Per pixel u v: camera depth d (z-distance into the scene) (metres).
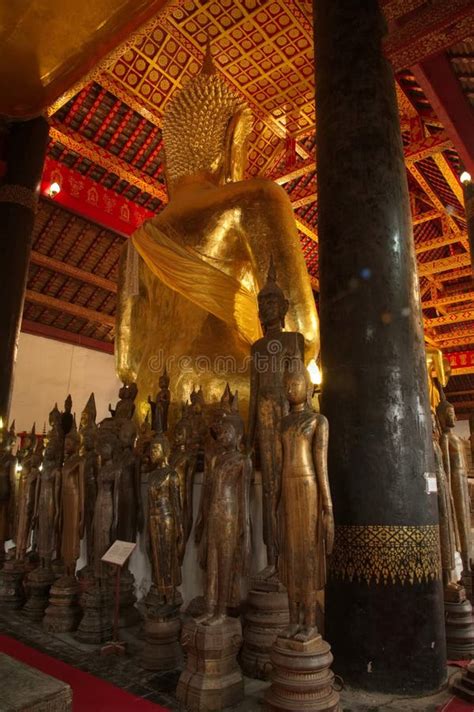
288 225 5.97
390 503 3.79
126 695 3.29
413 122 13.35
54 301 17.17
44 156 10.81
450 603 4.38
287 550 3.08
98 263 17.22
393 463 3.85
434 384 6.34
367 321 4.12
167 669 3.70
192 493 4.61
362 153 4.49
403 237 4.35
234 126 7.38
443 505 4.57
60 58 9.82
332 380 4.20
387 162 4.48
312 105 13.32
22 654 3.96
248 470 3.52
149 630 3.78
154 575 3.94
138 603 4.60
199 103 7.39
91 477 5.10
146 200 16.56
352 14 4.95
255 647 3.61
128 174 14.83
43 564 5.05
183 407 5.30
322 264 4.54
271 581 3.73
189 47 11.78
